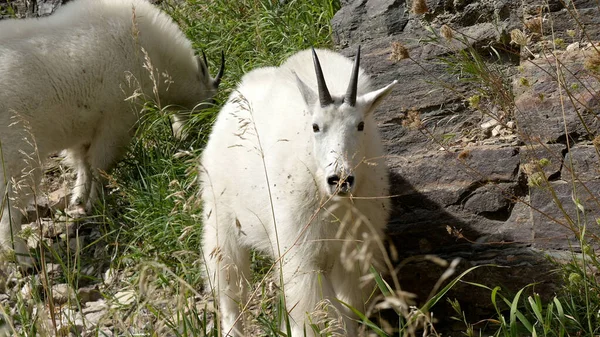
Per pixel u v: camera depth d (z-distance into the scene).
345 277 8.17
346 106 7.88
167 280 9.29
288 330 7.18
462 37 11.01
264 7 14.29
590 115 9.08
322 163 7.75
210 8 15.48
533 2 10.63
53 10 16.94
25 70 11.41
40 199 12.52
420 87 10.67
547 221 8.64
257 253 10.00
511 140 9.55
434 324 8.73
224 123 9.37
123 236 11.37
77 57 11.90
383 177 8.43
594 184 8.56
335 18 12.46
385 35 11.81
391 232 9.34
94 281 10.76
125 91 12.42
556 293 8.09
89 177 12.64
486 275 8.51
